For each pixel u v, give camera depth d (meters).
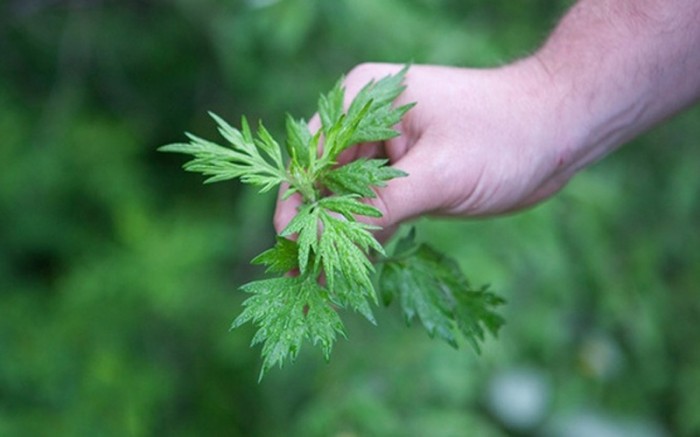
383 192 1.27
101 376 3.09
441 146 1.33
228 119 3.78
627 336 3.37
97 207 3.76
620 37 1.41
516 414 3.14
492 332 1.29
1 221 3.64
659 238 3.39
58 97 3.82
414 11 2.83
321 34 2.97
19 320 3.32
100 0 3.82
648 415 3.40
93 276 3.29
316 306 1.04
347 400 2.55
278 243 1.07
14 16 3.74
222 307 3.41
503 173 1.37
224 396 3.39
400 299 1.27
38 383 3.14
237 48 2.93
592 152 1.46
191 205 3.77
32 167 3.60
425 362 2.71
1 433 2.99
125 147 3.73
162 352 3.42
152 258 3.22
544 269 2.88
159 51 3.92
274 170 1.14
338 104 1.25
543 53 1.45
